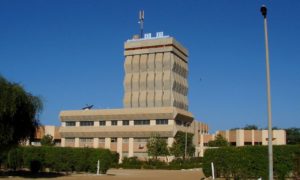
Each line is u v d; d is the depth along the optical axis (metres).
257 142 125.50
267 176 31.33
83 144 126.56
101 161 47.72
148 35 143.50
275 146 31.05
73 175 43.38
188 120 128.38
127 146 119.56
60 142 136.38
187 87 150.62
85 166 47.75
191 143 110.50
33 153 46.56
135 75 140.38
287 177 30.66
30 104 38.88
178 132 114.69
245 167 32.41
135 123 120.25
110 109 123.62
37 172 46.16
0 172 43.84
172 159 101.06
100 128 123.44
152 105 136.00
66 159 47.12
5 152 40.34
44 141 119.00
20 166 46.81
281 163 30.56
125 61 142.25
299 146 30.48
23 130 38.81
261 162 31.77
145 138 117.81
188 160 97.50
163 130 114.38
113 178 40.31
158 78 136.50
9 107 36.03
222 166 33.72
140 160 97.75
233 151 33.25
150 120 118.19
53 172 47.31
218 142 121.94
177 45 141.88
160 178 42.41
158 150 100.06
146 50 140.12
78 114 127.56
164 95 135.25
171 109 115.44
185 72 149.75
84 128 126.19
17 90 37.19
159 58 137.75
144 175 49.25
